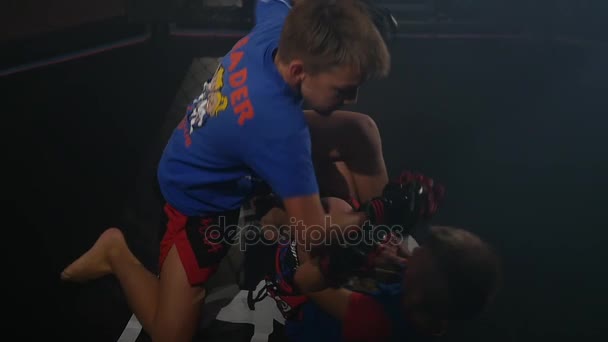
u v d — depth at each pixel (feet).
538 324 7.26
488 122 11.52
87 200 8.87
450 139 10.90
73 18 13.34
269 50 5.22
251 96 4.98
